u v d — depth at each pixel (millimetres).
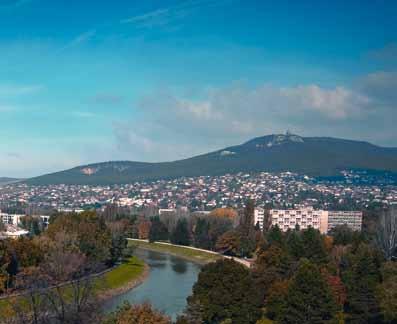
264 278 158125
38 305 101000
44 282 106188
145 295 188500
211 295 139625
